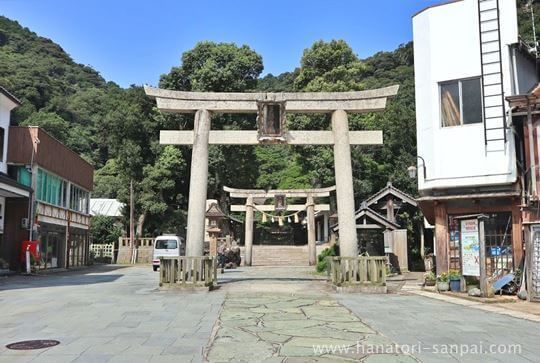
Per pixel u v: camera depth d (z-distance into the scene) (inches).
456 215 598.2
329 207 1369.3
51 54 3316.9
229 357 249.1
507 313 409.4
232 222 1865.2
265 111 615.5
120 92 1851.6
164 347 270.2
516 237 549.6
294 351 263.3
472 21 598.9
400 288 622.8
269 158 2191.2
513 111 543.8
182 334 306.3
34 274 928.3
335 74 1480.1
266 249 1544.0
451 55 606.9
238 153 1760.6
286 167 2114.9
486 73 581.0
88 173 1403.8
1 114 953.5
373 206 1035.9
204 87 1721.2
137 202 1619.1
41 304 451.2
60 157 1151.6
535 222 497.4
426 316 387.9
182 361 240.5
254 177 1854.1
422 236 1050.7
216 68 1729.8
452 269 589.3
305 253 1524.4
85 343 280.4
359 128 1481.3
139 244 1578.5
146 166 1683.1
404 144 1520.7
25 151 995.3
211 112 629.3
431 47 620.4
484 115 576.1
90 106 2694.4
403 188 1385.3
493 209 570.3
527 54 614.9
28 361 239.6
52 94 2500.0
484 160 573.3
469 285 565.9
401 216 1087.0
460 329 333.1
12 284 686.5
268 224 1931.6
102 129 1776.6
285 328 328.8
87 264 1392.7
